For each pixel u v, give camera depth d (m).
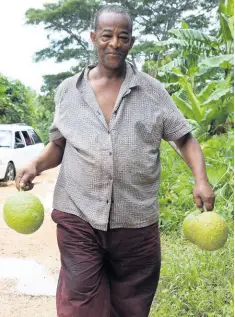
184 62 11.80
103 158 2.77
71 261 2.90
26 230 2.84
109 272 3.10
